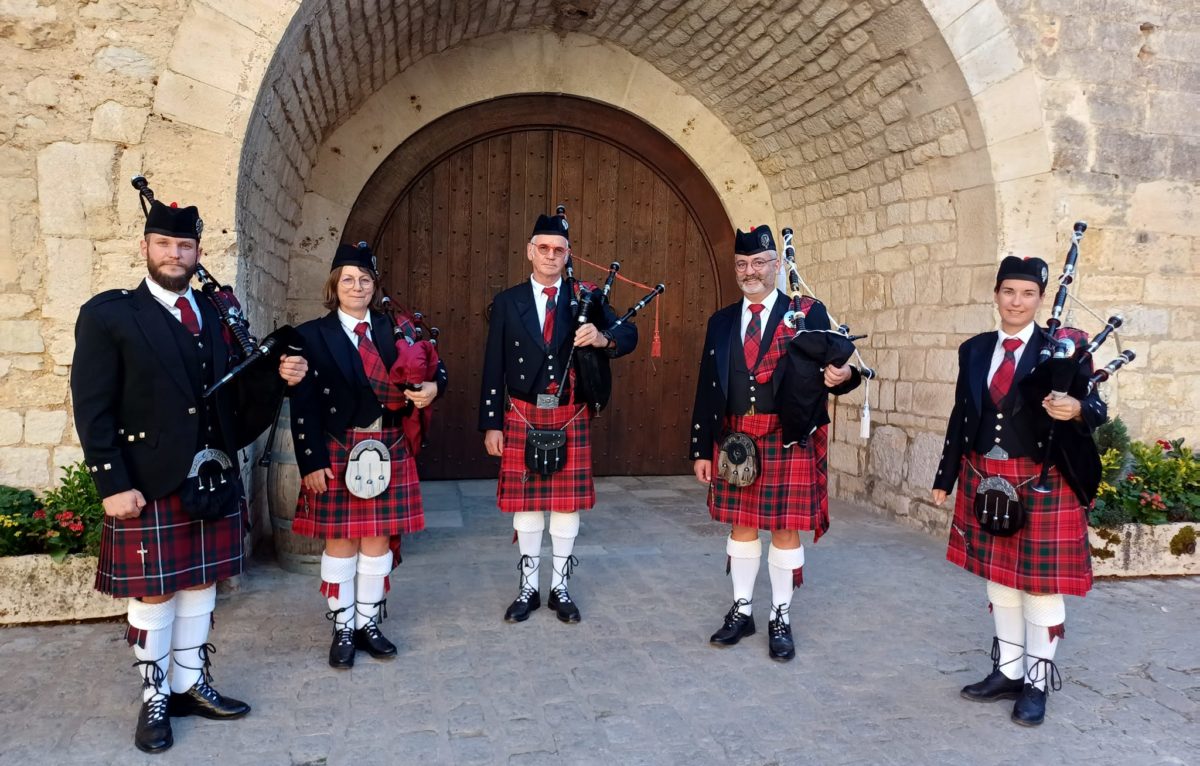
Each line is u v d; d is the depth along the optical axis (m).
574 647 2.94
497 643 2.96
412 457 2.86
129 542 2.09
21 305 3.18
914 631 3.16
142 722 2.19
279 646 2.88
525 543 3.22
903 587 3.70
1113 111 4.31
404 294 5.72
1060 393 2.24
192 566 2.17
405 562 3.94
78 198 3.17
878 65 4.59
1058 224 4.26
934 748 2.29
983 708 2.54
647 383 6.25
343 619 2.73
